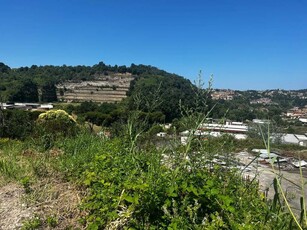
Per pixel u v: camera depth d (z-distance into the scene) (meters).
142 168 4.30
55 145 7.05
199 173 3.43
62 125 9.05
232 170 4.05
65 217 3.52
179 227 2.82
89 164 4.73
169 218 2.99
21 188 4.20
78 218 3.51
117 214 3.14
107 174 4.06
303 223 2.58
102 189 3.76
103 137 7.18
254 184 4.01
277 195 2.66
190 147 3.98
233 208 3.02
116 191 3.59
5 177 4.56
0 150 6.81
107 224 3.20
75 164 5.05
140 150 5.11
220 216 3.09
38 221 3.32
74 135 8.61
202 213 3.16
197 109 4.05
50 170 4.99
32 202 3.77
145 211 3.10
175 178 3.40
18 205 3.69
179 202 3.16
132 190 3.49
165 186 3.28
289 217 2.75
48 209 3.64
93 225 3.14
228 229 2.90
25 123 9.73
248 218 2.91
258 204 3.32
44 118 11.62
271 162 2.68
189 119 4.04
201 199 3.17
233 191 3.65
